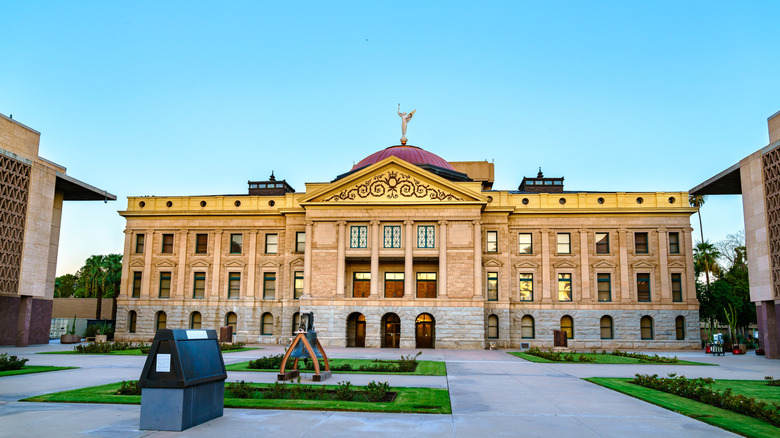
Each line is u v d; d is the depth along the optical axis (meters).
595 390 21.20
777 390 21.88
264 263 61.50
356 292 58.22
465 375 26.97
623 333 57.84
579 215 60.09
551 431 13.20
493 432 13.01
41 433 12.24
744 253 89.19
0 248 45.38
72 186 54.41
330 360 35.50
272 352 42.94
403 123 71.56
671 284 58.78
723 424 14.09
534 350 45.22
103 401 16.52
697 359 42.50
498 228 59.72
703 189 55.28
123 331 61.53
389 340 56.25
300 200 57.06
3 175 45.84
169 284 62.59
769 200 43.56
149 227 63.28
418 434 12.66
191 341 13.58
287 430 12.85
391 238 56.53
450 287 54.94
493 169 77.25
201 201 63.41
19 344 47.59
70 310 83.38
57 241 53.94
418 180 56.69
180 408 12.65
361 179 57.16
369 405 16.39
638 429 13.54
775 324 43.69
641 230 59.47
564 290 59.59
